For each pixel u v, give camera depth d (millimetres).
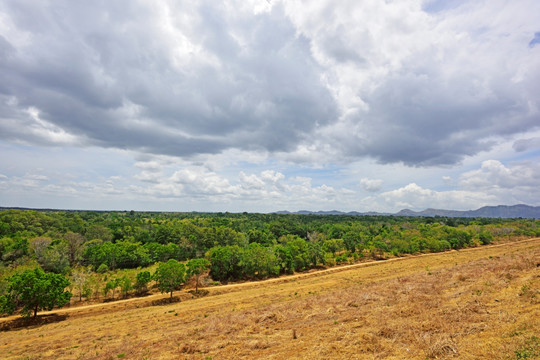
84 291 46188
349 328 16062
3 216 93250
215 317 26656
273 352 14570
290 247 68000
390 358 11578
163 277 45469
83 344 23062
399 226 130625
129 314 37500
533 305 14203
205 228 93312
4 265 55625
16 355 22188
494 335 11812
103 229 94062
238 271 61812
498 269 24484
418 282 27203
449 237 93875
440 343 11672
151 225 116625
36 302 36094
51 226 101125
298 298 34250
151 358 16547
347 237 85875
